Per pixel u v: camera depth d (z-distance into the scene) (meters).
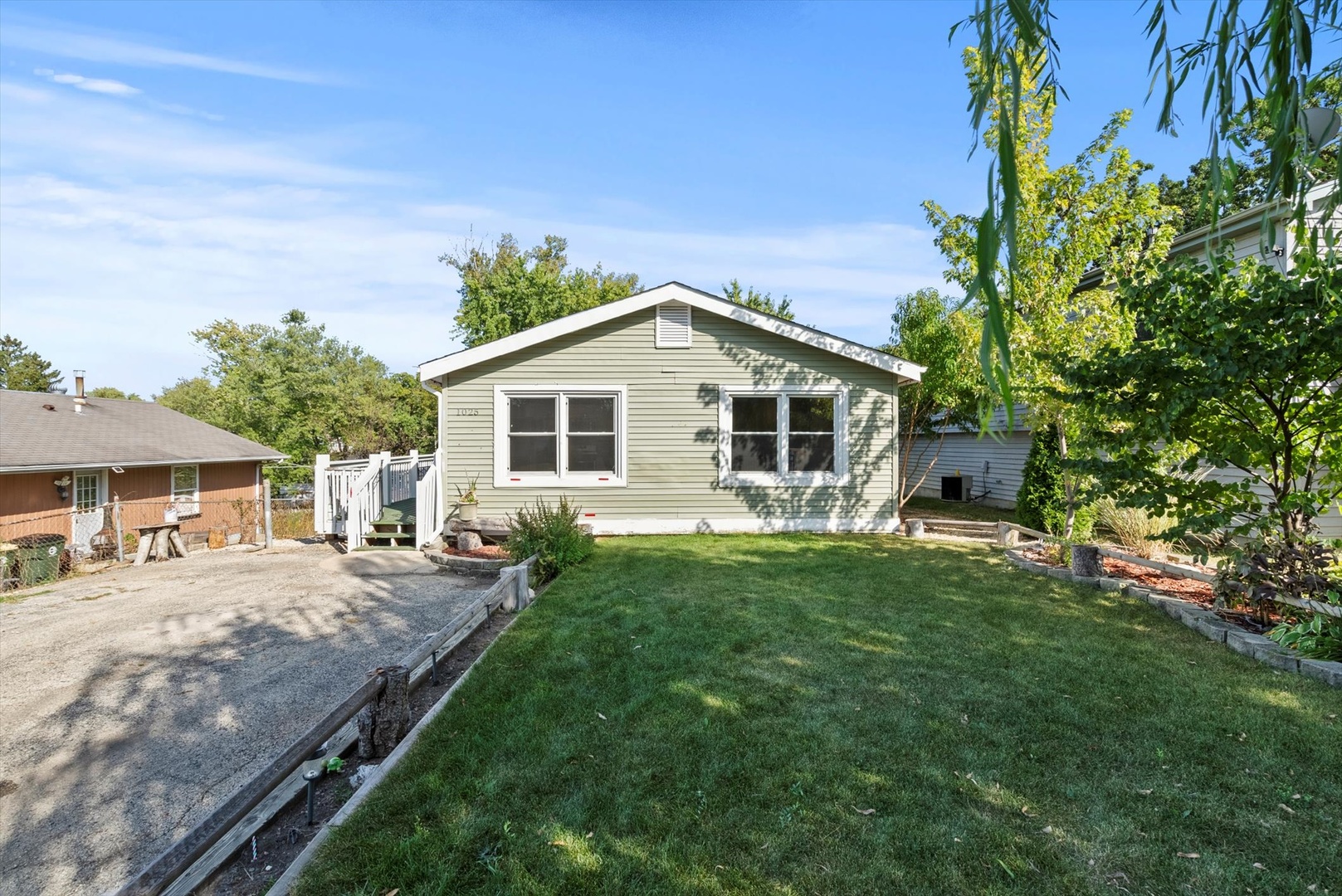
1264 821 2.66
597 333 10.70
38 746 3.65
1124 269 7.73
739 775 3.02
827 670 4.33
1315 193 5.37
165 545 10.50
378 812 2.72
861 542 9.75
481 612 5.24
